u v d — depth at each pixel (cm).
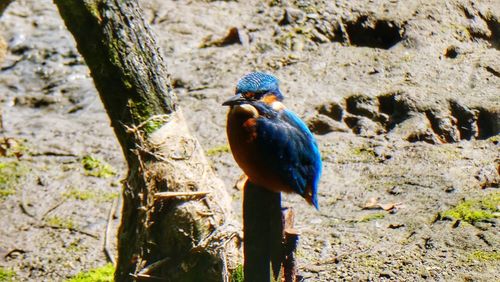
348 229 988
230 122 711
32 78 1467
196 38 1547
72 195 1127
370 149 1201
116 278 788
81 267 957
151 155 784
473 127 1264
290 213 759
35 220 1070
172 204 764
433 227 976
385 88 1346
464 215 995
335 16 1568
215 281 748
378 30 1553
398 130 1251
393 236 964
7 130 1319
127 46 798
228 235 756
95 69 804
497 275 863
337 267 902
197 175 777
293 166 717
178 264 757
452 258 903
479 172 1116
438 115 1269
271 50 1496
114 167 1204
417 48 1474
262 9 1622
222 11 1630
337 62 1441
